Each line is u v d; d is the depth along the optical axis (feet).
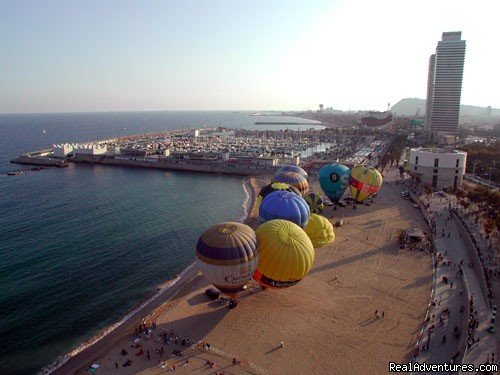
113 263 287.89
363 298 217.56
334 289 227.81
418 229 316.81
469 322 179.83
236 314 204.74
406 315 199.72
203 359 170.50
